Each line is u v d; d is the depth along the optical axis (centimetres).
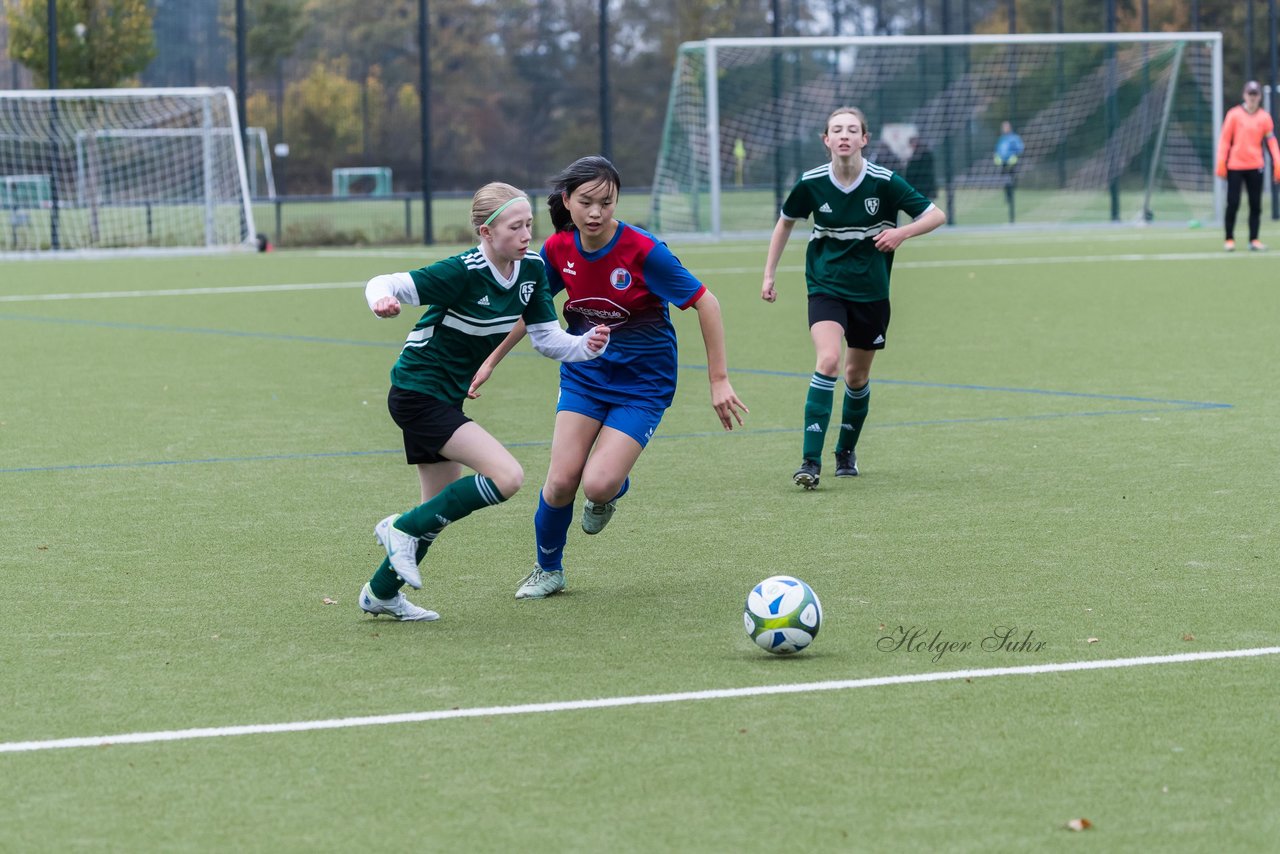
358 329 2862
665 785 666
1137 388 1922
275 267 4619
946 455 1514
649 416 1022
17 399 1977
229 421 1786
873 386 1997
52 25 5569
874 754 700
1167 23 9425
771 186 6172
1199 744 709
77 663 862
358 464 1509
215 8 8900
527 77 9294
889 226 1389
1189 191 6284
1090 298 3133
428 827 626
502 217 917
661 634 910
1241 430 1603
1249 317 2706
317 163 9000
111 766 700
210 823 634
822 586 1019
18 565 1107
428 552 1144
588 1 9288
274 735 738
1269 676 808
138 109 5947
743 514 1259
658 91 9375
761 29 9381
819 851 597
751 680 815
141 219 5844
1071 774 673
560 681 818
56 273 4494
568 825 626
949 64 6375
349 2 9169
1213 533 1153
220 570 1088
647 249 1002
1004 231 6050
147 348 2559
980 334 2559
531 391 2039
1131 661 837
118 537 1197
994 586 1010
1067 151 6394
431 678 827
